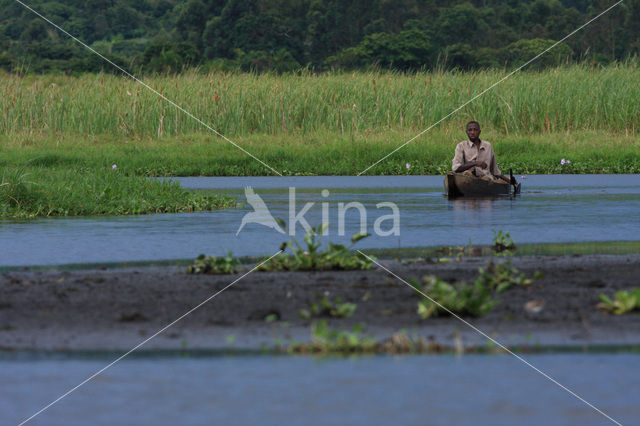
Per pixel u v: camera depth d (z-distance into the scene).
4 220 21.19
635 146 45.03
